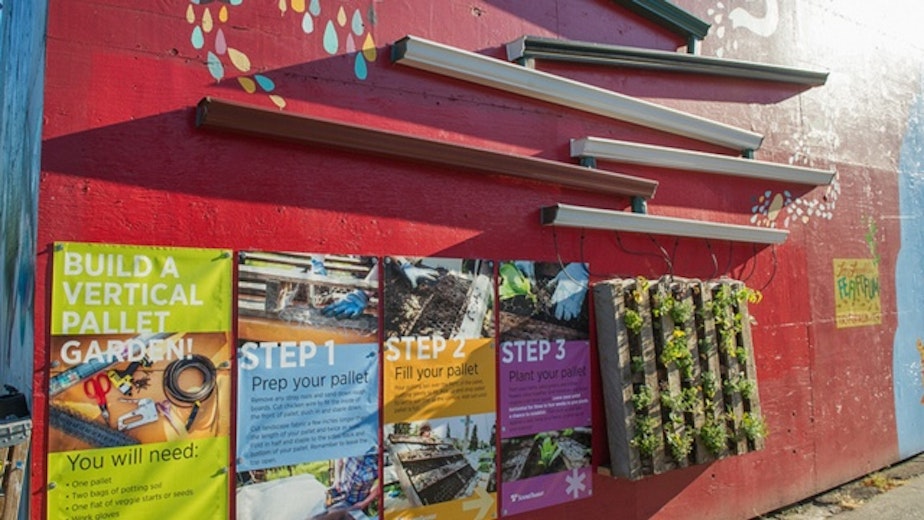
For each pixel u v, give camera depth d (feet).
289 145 12.35
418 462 13.30
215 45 11.82
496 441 14.44
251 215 11.87
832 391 22.33
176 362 10.96
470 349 14.17
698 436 16.63
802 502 21.13
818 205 22.50
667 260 17.95
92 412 10.28
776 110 21.66
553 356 15.53
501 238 14.92
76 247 10.34
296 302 12.14
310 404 12.13
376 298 13.01
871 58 25.36
